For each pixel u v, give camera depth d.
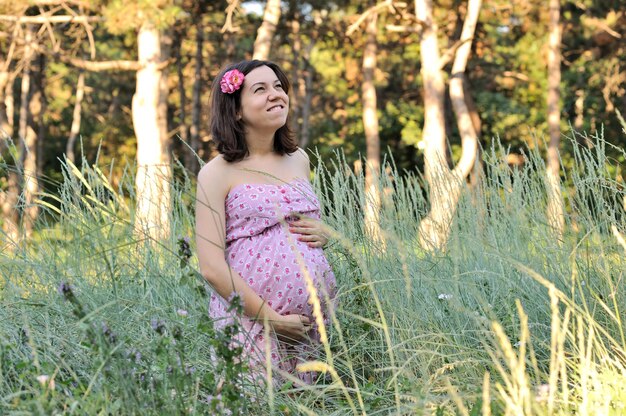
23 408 2.58
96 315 3.08
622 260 3.79
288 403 3.09
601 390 2.84
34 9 25.58
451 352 3.42
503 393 2.47
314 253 3.61
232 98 3.65
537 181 4.57
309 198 3.67
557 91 26.83
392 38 30.91
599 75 30.31
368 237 4.20
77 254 3.76
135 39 31.94
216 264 3.50
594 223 4.03
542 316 3.87
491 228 4.35
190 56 32.81
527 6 28.55
